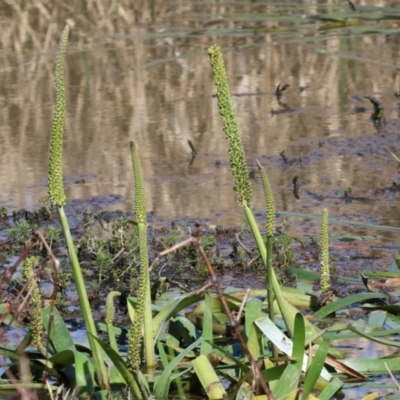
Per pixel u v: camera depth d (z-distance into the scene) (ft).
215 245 27.81
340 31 64.80
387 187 33.50
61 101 16.48
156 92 49.49
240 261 25.75
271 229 17.95
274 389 16.87
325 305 22.30
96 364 17.62
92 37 64.49
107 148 39.32
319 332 18.95
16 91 49.88
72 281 25.03
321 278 22.53
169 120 43.75
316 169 36.01
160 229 29.07
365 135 40.73
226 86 17.28
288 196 32.81
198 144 39.91
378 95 48.39
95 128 42.57
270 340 17.97
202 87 50.47
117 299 23.49
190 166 36.68
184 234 28.43
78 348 19.85
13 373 19.10
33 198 33.12
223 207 31.58
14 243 28.19
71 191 33.78
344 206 31.48
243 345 13.37
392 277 24.49
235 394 16.96
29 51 60.44
